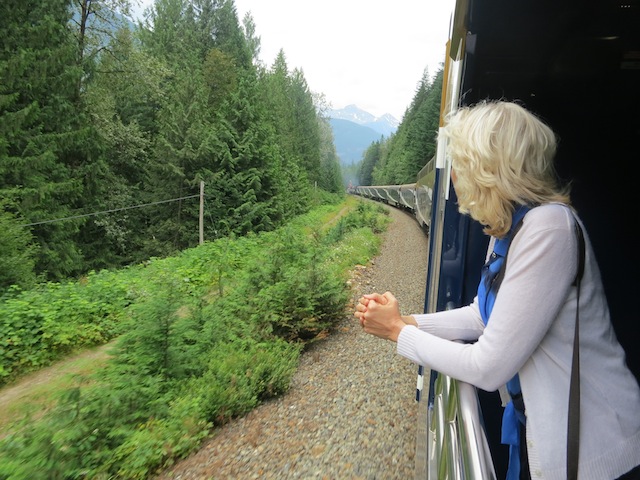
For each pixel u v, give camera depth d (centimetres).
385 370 563
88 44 2273
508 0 199
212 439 438
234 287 778
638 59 213
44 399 591
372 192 5647
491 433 215
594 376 108
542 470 108
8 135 1577
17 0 1697
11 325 762
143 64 2433
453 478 136
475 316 160
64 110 1883
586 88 221
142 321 543
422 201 1788
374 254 1462
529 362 112
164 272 1145
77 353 794
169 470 390
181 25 4781
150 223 2527
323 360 616
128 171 2762
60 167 1780
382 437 416
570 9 204
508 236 122
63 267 1659
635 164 211
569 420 106
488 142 113
